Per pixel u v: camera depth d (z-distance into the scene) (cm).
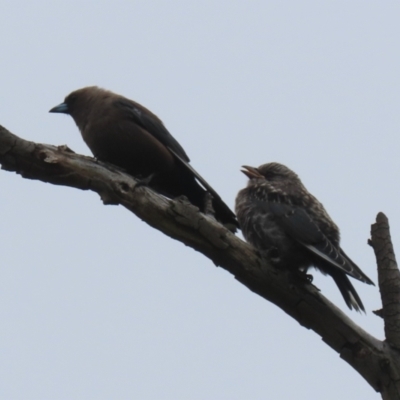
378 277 902
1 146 862
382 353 907
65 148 905
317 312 935
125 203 909
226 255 932
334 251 1047
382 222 899
